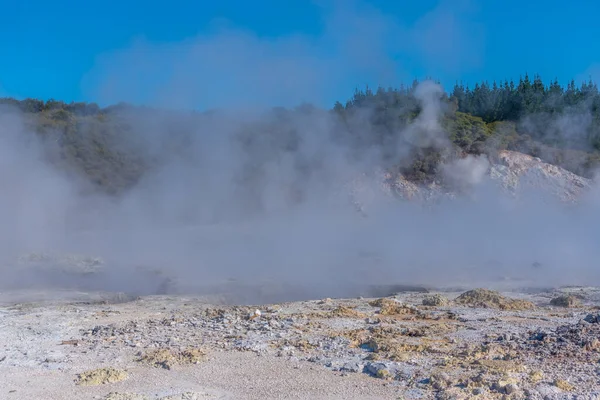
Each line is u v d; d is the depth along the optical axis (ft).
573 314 31.27
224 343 26.35
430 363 22.48
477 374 20.92
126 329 29.58
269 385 20.85
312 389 20.35
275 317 31.48
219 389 20.62
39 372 22.91
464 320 30.19
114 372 22.00
